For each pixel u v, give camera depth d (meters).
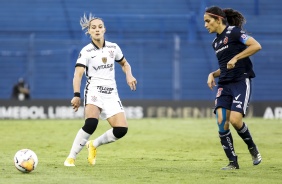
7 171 28.72
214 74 32.03
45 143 46.97
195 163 33.78
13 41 83.06
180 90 87.19
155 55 98.31
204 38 104.25
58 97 96.44
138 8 109.00
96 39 30.33
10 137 52.25
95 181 25.70
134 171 29.44
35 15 106.44
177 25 106.75
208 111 84.00
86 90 30.67
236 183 25.50
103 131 59.97
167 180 26.28
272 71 97.75
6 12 106.44
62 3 108.81
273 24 108.06
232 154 30.73
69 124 69.00
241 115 29.97
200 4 110.31
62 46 99.31
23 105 81.94
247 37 29.73
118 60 31.39
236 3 111.31
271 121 73.81
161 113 83.75
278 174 28.64
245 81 30.25
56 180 25.73
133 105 83.44
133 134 56.19
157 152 40.66
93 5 108.81
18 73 98.25
